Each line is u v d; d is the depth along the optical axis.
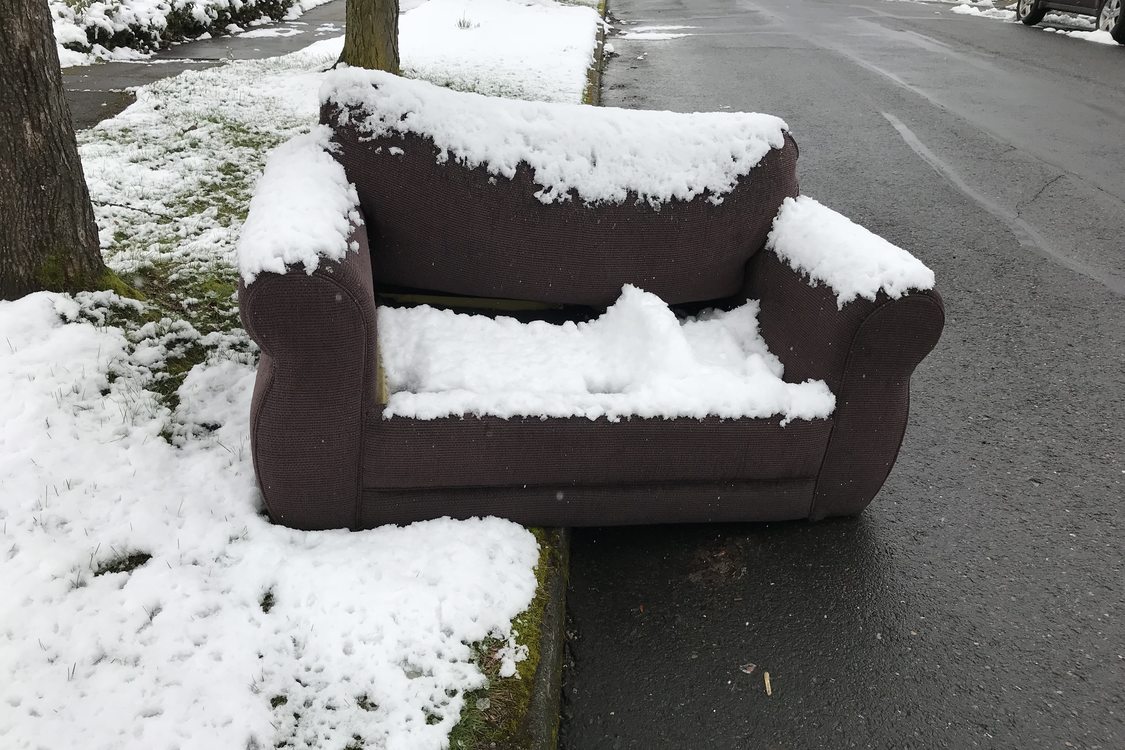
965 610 2.39
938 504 2.84
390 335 2.72
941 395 3.52
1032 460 3.10
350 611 2.08
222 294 3.63
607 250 2.92
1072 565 2.57
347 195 2.66
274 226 2.15
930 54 11.32
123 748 1.70
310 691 1.88
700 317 3.11
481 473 2.38
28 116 2.97
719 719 2.04
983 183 6.14
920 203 5.72
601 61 10.77
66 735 1.71
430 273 2.95
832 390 2.48
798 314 2.65
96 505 2.35
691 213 2.91
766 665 2.20
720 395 2.42
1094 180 6.23
